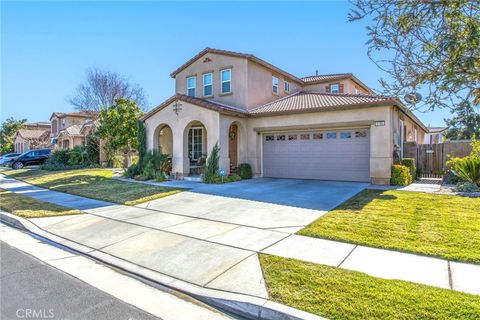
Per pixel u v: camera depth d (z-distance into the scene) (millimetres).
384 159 13172
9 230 8047
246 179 15812
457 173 12031
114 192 12688
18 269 5262
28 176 20875
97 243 6602
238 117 16250
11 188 15477
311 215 8109
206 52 18438
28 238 7254
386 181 13133
